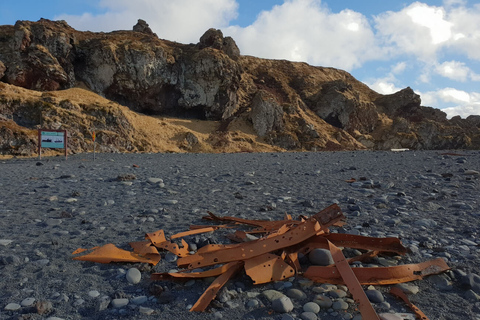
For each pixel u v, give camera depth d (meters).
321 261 3.51
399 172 11.52
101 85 50.66
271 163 16.16
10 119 30.98
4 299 2.92
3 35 45.28
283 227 3.78
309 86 79.75
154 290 3.01
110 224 5.37
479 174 10.39
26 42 43.97
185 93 56.44
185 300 2.90
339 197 7.53
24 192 8.32
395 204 6.75
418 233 4.82
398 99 84.00
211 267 3.51
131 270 3.38
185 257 3.39
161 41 62.47
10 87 37.31
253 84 72.69
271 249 3.33
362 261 3.69
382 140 68.31
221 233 4.82
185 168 13.98
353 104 69.31
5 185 9.56
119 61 50.19
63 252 4.07
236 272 3.26
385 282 3.01
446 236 4.67
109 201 7.12
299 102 70.38
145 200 7.38
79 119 35.81
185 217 5.82
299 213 6.14
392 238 3.54
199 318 2.62
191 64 56.81
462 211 6.07
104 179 10.60
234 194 7.97
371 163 15.22
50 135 20.25
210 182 9.88
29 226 5.29
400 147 67.00
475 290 3.05
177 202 7.09
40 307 2.71
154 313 2.70
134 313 2.70
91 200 7.39
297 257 3.56
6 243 4.36
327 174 11.42
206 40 61.97
